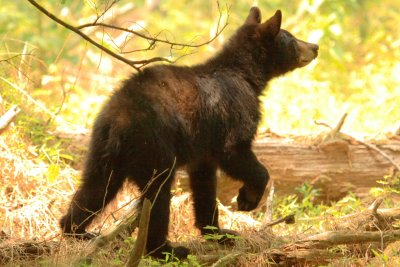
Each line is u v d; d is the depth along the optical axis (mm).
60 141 12828
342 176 13203
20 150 12117
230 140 10617
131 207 9906
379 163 13281
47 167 12172
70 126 13625
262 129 13578
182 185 12438
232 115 10602
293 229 11117
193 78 10477
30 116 13406
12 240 9383
